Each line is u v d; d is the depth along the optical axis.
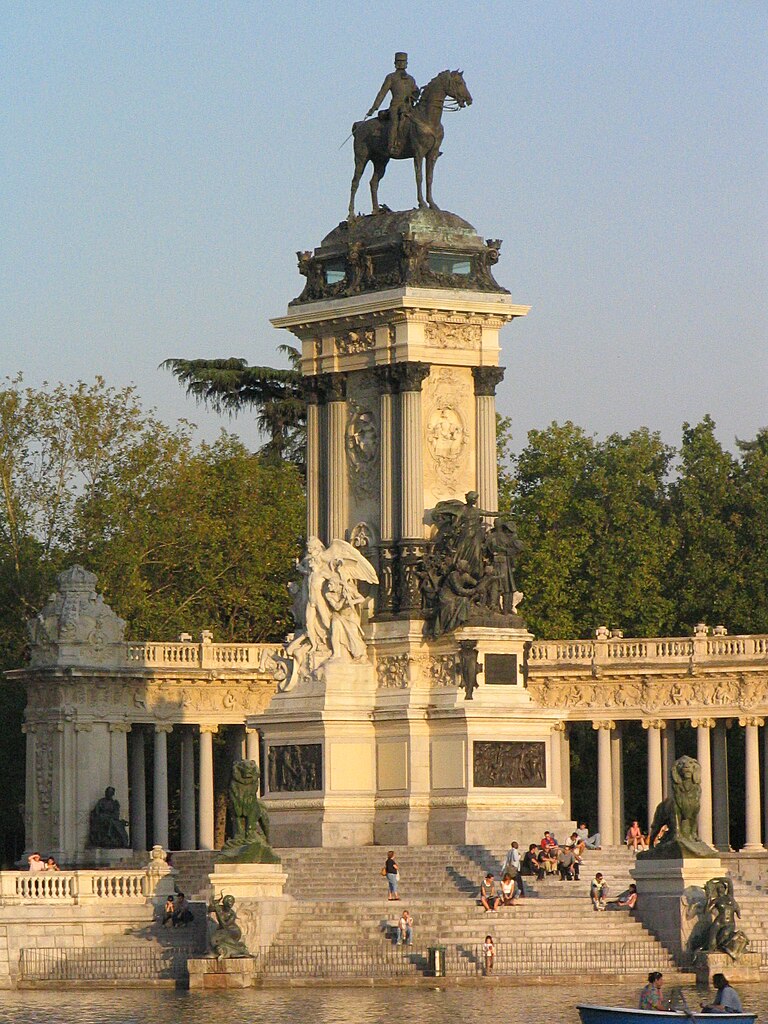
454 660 192.38
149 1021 142.12
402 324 194.62
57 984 165.12
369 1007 146.75
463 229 198.75
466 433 197.00
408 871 182.62
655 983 132.62
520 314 197.88
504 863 181.75
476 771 190.62
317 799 193.12
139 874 173.38
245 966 161.12
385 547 195.38
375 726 194.25
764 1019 140.75
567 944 162.38
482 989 156.25
